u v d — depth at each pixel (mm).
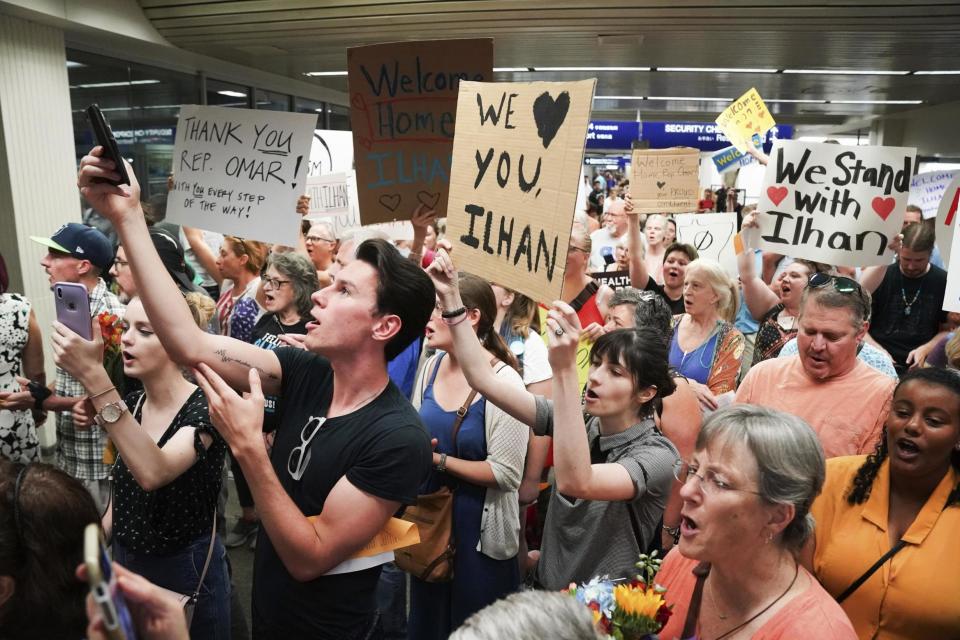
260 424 1336
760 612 1216
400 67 2508
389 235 5320
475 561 2283
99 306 3162
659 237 5773
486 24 8141
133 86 8336
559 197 1579
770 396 2352
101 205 1449
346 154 5945
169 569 1884
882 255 3217
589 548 1833
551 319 1574
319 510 1485
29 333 3104
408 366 3051
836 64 10586
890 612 1520
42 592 1163
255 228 3027
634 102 15891
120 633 653
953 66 10695
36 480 1201
